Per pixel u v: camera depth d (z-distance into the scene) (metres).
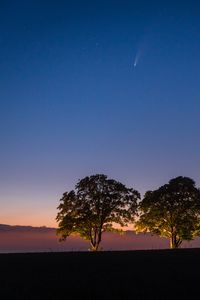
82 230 71.75
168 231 73.94
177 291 25.59
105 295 24.20
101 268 33.16
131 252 45.12
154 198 73.69
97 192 73.25
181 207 72.62
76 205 72.56
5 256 40.06
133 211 73.50
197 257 40.25
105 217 72.25
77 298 23.45
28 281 27.20
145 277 29.67
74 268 32.84
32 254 41.94
